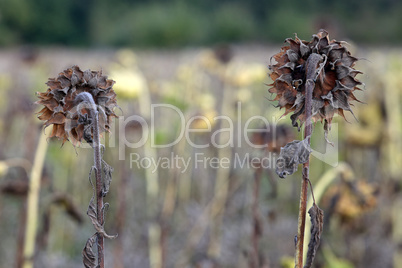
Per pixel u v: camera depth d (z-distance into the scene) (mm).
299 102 3238
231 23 77500
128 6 91875
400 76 10711
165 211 8875
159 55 32594
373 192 6738
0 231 11695
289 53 3244
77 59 27812
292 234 10633
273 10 87812
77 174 12609
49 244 10734
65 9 91875
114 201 11484
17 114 14391
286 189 11594
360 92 10703
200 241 11680
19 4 85625
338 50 3221
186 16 71375
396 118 10273
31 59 16250
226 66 11062
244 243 11062
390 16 78500
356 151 11391
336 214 6871
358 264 10328
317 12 86688
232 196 12227
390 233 10633
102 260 3330
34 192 7184
